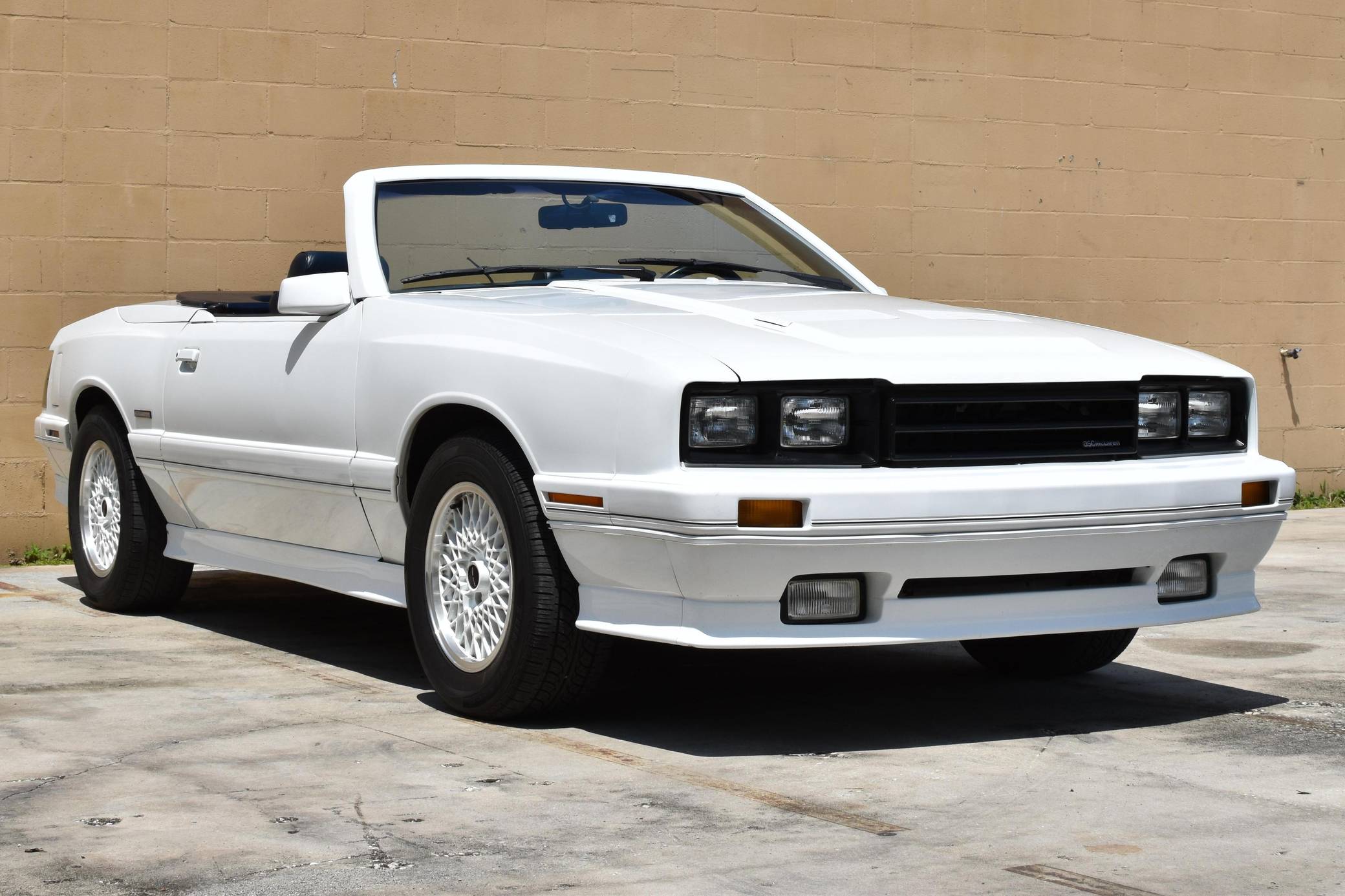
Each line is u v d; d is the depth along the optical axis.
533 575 4.43
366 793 3.87
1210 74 11.12
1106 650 5.26
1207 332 11.20
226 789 3.90
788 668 5.54
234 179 8.66
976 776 4.08
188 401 6.00
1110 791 3.93
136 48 8.43
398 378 4.91
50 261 8.31
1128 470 4.41
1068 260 10.75
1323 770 4.14
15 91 8.22
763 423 4.11
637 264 5.63
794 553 4.03
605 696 5.04
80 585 6.98
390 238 5.36
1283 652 5.87
